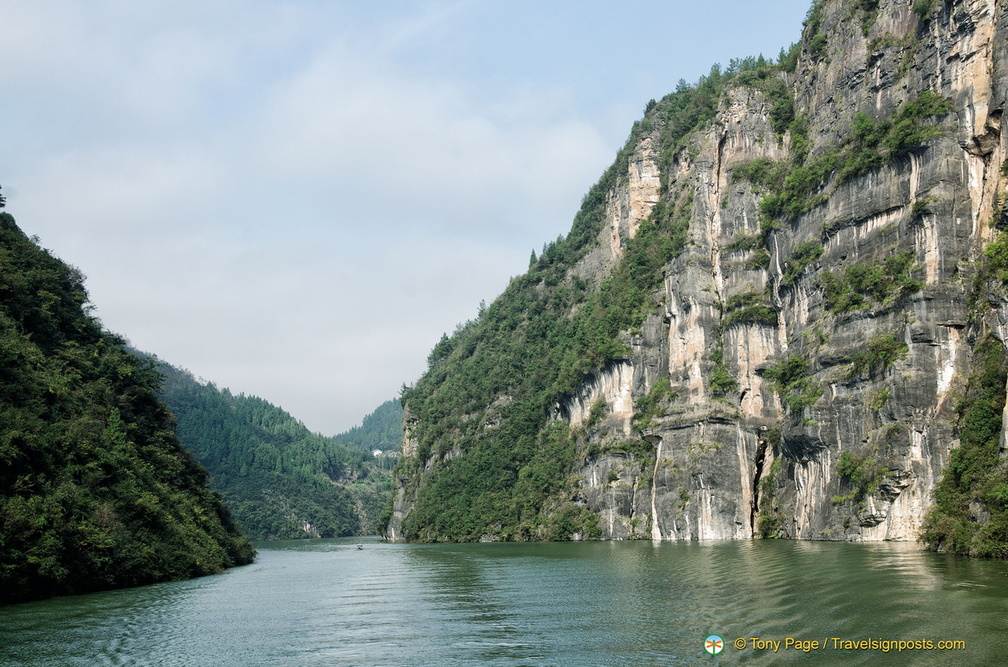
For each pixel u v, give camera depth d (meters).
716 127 135.38
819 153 110.94
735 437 118.00
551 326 188.50
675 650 37.06
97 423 77.56
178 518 88.12
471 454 180.00
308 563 107.25
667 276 134.75
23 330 82.38
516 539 152.75
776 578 54.91
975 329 79.00
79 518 63.91
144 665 38.66
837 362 94.75
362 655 40.00
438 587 67.19
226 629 47.56
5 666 38.59
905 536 81.56
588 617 47.03
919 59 92.06
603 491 137.25
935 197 85.12
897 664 32.09
